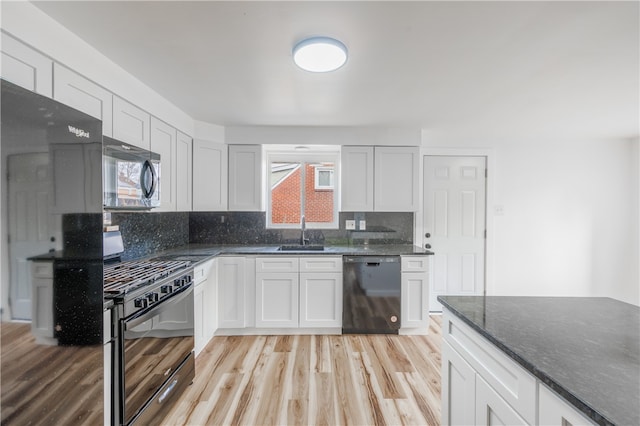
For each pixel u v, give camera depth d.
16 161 0.81
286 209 3.51
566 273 3.56
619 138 3.51
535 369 0.76
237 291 2.77
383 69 1.79
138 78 1.93
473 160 3.53
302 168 3.51
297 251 2.82
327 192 3.52
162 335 1.67
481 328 1.01
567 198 3.54
